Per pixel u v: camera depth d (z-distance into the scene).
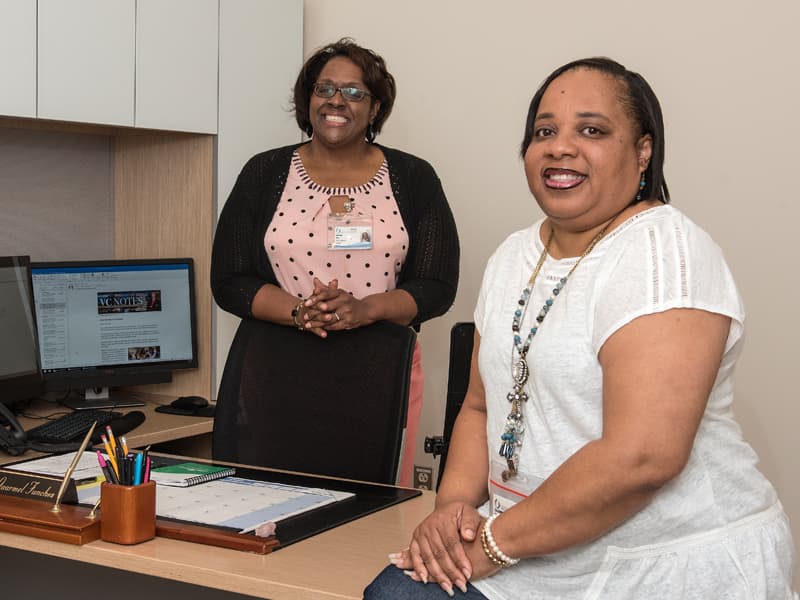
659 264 1.40
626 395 1.36
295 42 3.86
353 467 2.37
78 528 1.68
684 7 3.62
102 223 3.79
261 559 1.65
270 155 3.20
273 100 3.77
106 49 3.17
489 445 1.66
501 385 1.61
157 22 3.33
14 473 1.92
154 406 3.47
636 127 1.51
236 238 3.11
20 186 3.48
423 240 3.18
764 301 3.57
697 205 3.66
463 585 1.50
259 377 2.47
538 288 1.57
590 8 3.76
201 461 2.38
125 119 3.24
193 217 3.60
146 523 1.72
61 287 3.31
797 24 3.45
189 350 3.57
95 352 3.38
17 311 3.09
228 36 3.58
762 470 3.59
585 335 1.45
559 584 1.49
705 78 3.61
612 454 1.35
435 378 4.12
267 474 2.27
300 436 2.42
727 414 1.49
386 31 4.12
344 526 1.87
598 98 1.49
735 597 1.42
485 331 1.66
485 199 4.00
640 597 1.44
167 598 2.01
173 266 3.54
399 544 1.76
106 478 1.74
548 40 3.84
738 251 3.60
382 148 3.24
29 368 3.13
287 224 3.08
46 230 3.58
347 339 2.45
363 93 3.05
